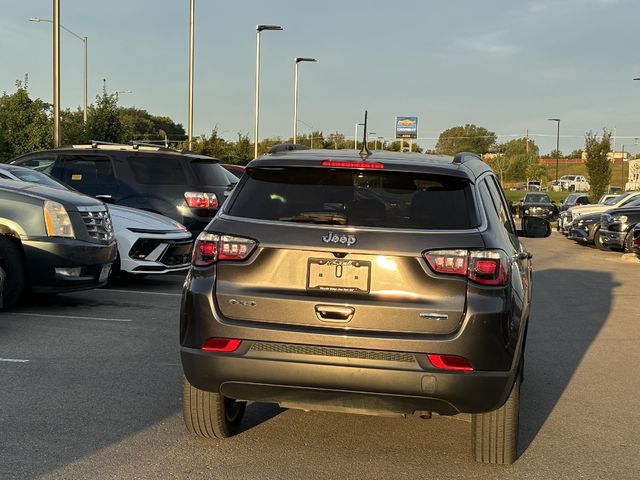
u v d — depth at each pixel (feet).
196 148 131.95
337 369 12.95
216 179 41.88
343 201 13.85
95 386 19.19
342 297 13.19
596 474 14.51
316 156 14.55
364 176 14.16
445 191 13.98
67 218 27.50
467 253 13.11
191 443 15.43
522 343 15.03
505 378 13.03
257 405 18.37
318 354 13.01
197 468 14.11
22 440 15.24
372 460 14.92
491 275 13.14
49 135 82.99
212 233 13.85
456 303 12.96
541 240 89.66
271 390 13.39
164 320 28.04
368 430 16.78
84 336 24.85
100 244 28.60
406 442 16.07
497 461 14.66
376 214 13.60
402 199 13.87
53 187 30.81
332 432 16.55
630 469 14.84
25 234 27.02
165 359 22.16
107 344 23.82
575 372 23.17
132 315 28.84
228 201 14.47
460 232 13.33
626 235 67.51
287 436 16.15
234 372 13.32
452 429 17.03
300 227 13.51
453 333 12.89
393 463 14.79
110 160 40.52
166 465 14.20
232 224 13.83
